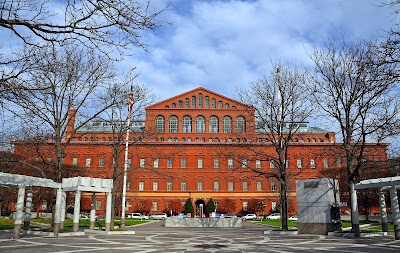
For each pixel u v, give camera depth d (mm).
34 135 28188
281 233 27344
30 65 11695
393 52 12422
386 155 26797
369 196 47719
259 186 77250
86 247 17812
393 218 21406
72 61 28875
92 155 74750
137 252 15984
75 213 26531
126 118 33125
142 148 76438
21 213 22000
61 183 25297
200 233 29578
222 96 83312
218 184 77688
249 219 72188
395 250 16062
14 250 16000
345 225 37094
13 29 8258
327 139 78125
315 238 23125
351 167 25375
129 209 76312
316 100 38469
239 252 16000
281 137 30688
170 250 16938
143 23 8328
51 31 8219
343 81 26312
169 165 78375
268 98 31484
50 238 22703
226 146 62031
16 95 10273
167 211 76062
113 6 8008
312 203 27141
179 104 83312
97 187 27750
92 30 8375
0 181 20750
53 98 26531
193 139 80312
